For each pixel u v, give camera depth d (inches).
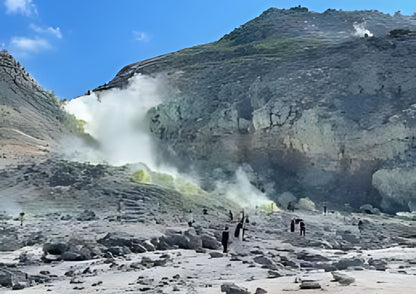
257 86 2778.1
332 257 679.1
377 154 2282.2
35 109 2524.6
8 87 2549.2
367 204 2154.3
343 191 2306.8
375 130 2295.8
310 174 2412.6
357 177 2329.0
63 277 519.2
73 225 1032.8
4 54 2719.0
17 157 1790.1
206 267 556.1
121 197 1389.0
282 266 562.9
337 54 2947.8
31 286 446.0
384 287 311.9
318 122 2413.9
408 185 2089.1
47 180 1496.1
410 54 2733.8
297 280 371.6
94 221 1100.5
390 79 2573.8
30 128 2253.9
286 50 3287.4
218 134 2716.5
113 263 593.9
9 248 782.5
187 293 341.4
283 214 1624.0
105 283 433.1
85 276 500.7
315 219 1590.8
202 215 1360.7
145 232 925.2
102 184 1491.1
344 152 2365.9
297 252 792.9
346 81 2637.8
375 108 2448.3
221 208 1551.4
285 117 2516.0
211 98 2933.1
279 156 2529.5
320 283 343.0
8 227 964.0
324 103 2502.5
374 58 2751.0
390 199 2148.1
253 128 2642.7
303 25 4050.2
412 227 1476.4
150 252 762.2
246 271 515.5
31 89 2677.2
